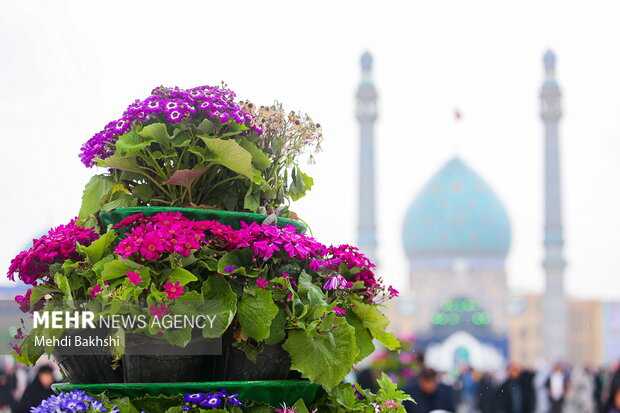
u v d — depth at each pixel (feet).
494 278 288.92
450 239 289.94
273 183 13.44
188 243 11.35
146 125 12.69
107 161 12.46
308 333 11.63
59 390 11.99
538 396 75.61
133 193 12.75
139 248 11.27
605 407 53.36
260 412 11.63
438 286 288.51
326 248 12.83
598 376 69.00
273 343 11.72
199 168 12.39
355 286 12.87
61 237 12.39
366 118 251.80
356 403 12.91
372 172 249.96
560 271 262.47
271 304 11.56
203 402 11.18
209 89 13.08
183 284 11.27
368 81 252.42
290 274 12.17
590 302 263.49
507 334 283.59
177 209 12.18
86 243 12.57
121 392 11.35
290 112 13.56
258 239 11.90
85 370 11.91
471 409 98.58
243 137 12.94
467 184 296.51
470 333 282.97
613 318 261.03
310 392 12.25
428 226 291.79
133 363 11.50
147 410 11.25
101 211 12.74
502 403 61.36
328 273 12.54
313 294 11.96
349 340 11.94
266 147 13.42
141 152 12.50
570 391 86.12
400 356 31.27
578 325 262.06
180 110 12.38
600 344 260.21
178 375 11.53
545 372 80.48
